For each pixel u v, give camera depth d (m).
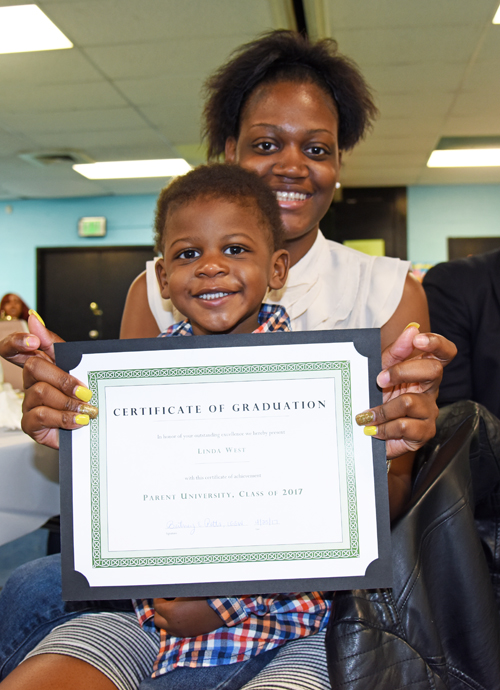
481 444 0.70
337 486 0.57
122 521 0.57
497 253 1.21
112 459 0.57
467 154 5.39
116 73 3.63
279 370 0.58
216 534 0.57
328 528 0.57
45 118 4.41
